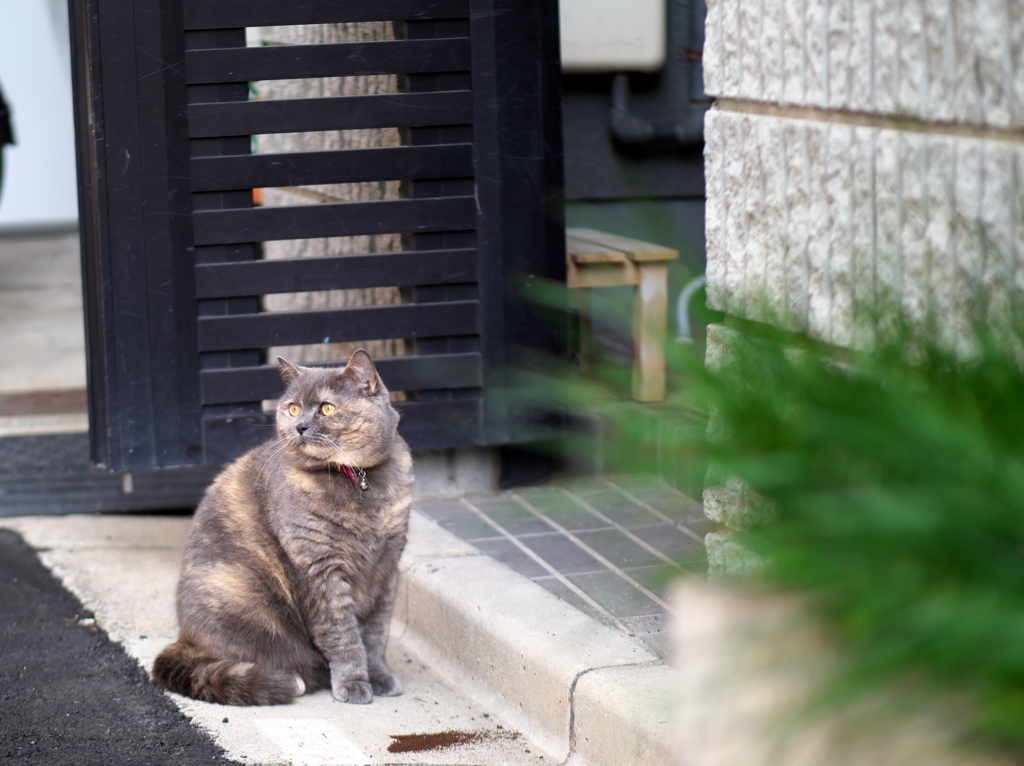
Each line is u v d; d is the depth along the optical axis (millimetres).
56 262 11094
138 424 4484
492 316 4648
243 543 3707
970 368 1146
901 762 1090
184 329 4461
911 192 2078
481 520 4629
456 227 4582
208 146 4371
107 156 4316
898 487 1050
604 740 2988
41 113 12031
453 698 3660
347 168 4477
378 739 3334
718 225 2816
